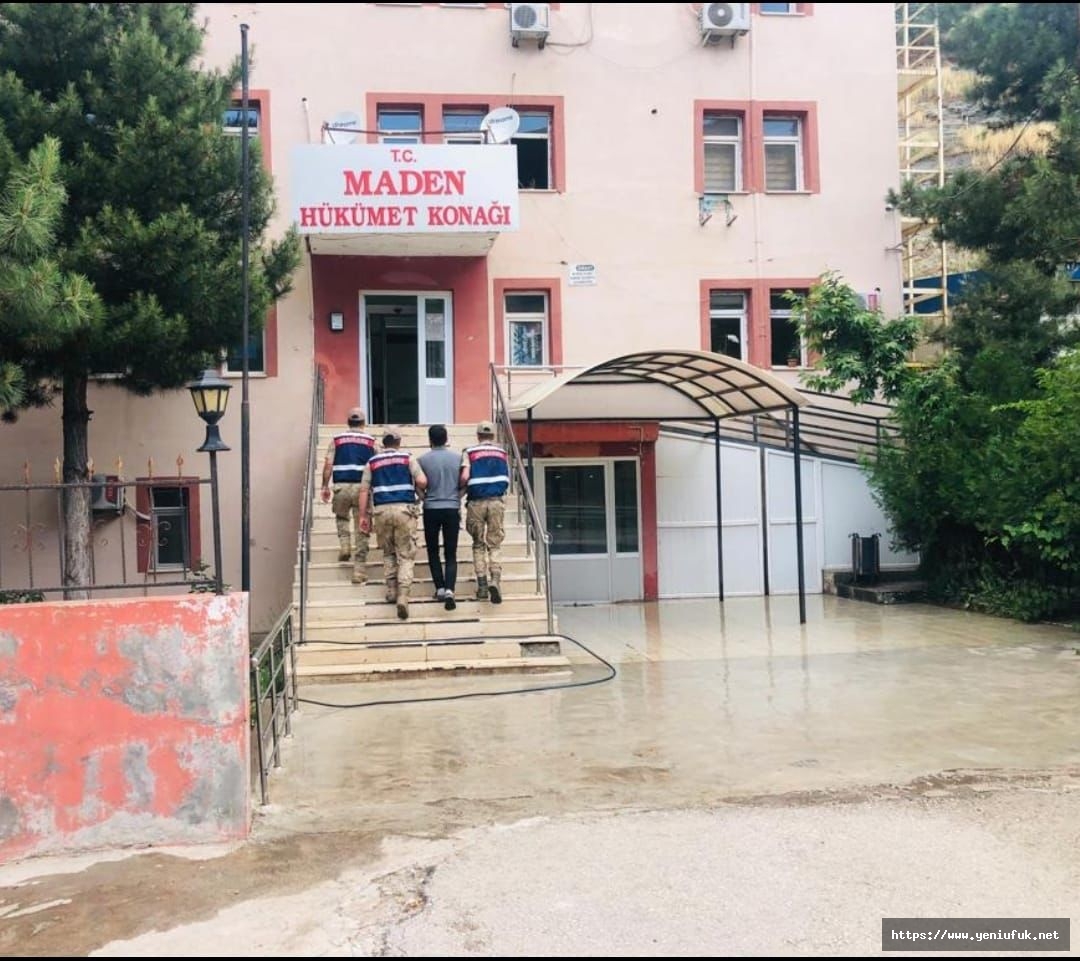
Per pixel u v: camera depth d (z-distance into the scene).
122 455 14.11
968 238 14.81
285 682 7.39
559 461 15.20
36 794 5.02
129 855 4.97
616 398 14.40
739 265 16.20
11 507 13.55
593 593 15.16
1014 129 16.50
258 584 14.41
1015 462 11.68
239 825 5.16
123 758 5.09
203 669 5.18
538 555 10.64
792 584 15.61
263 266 11.78
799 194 16.41
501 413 13.28
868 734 7.01
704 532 15.47
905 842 4.93
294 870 4.73
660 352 11.20
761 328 16.20
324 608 10.11
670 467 15.44
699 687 8.69
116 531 13.73
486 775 6.23
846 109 16.64
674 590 15.40
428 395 15.38
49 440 13.77
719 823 5.26
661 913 4.16
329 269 14.95
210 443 5.59
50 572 13.55
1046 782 5.89
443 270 15.35
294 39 15.24
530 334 15.91
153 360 10.66
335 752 6.83
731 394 13.41
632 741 6.95
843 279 16.38
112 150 10.56
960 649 10.30
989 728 7.12
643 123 16.09
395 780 6.16
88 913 4.29
